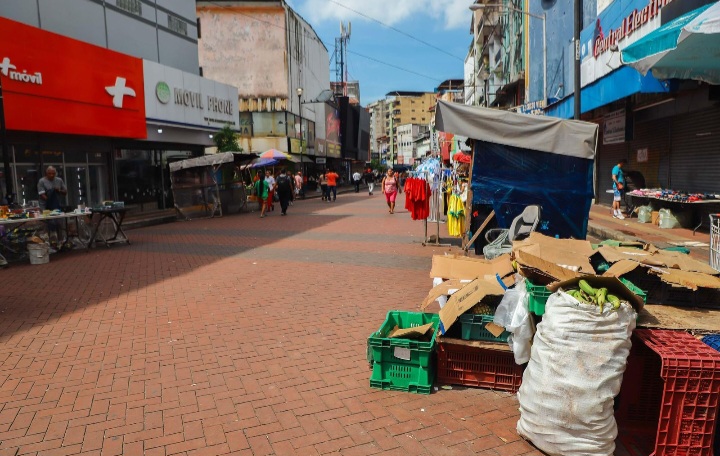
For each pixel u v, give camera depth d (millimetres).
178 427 3623
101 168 18312
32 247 9727
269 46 38438
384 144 154500
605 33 13242
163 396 4105
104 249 11547
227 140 25234
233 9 38188
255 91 38594
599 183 18812
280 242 12352
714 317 3705
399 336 4363
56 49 14844
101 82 16766
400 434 3496
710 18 5262
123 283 8047
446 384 4246
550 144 8234
